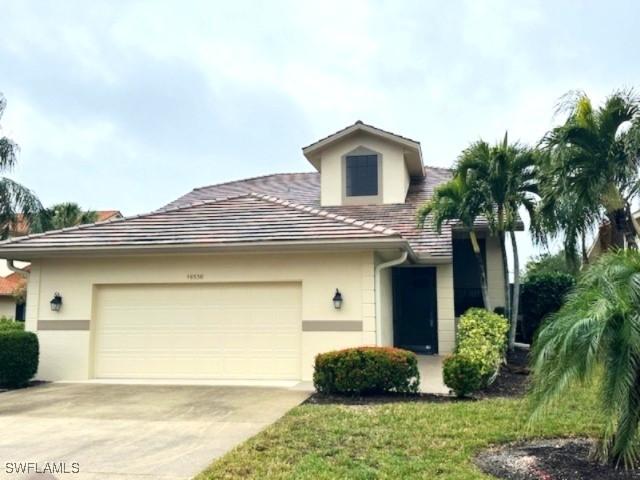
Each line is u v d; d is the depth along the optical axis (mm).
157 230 13188
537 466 5738
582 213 11867
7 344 11664
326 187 19016
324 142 18922
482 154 14047
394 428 7398
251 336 12531
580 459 5930
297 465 5859
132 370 12797
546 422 7402
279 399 9906
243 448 6523
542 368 5570
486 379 10578
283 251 12234
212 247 12102
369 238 11680
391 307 16281
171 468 5898
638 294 5383
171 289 12953
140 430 7641
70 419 8414
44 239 13086
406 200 18938
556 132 12000
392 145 18812
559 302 19125
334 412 8445
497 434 7051
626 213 11703
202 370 12586
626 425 5371
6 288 28438
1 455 6441
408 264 15953
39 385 12039
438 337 16156
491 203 13875
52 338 12953
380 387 9953
